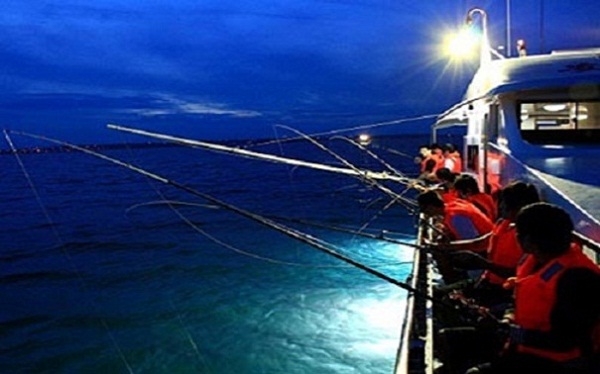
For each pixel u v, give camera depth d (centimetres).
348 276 1720
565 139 870
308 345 1208
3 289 1855
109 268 2086
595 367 346
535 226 356
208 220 3269
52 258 2352
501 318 541
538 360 359
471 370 392
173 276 1908
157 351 1218
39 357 1217
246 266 1991
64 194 5216
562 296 340
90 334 1345
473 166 1259
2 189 5925
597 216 506
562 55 944
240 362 1143
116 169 9838
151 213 3650
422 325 553
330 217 3262
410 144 13400
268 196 4488
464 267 726
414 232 2650
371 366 1095
